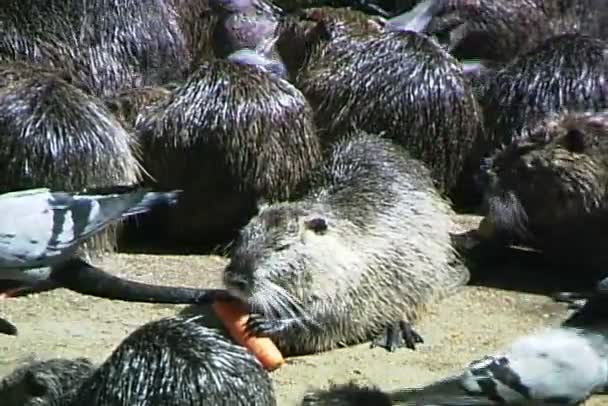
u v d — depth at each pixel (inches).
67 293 906.7
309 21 1192.8
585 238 946.7
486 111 1102.4
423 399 553.3
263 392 681.0
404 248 865.5
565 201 936.3
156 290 893.2
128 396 654.5
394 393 577.0
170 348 664.4
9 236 761.0
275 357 795.4
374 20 1247.5
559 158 936.3
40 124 946.7
